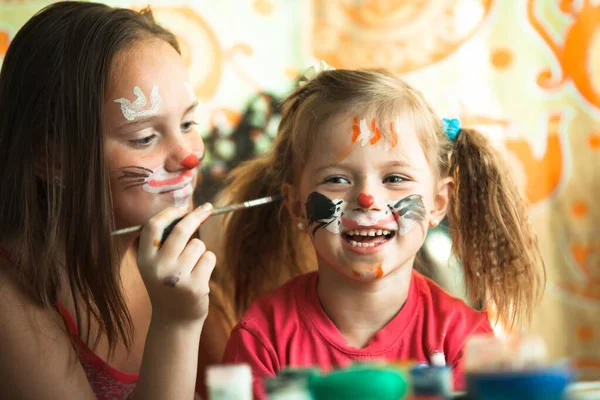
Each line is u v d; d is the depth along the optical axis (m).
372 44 3.23
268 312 1.64
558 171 3.20
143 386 1.38
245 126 3.14
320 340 1.58
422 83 3.21
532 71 3.21
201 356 1.82
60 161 1.49
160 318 1.39
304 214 1.65
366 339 1.60
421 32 3.22
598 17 3.19
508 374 0.92
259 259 1.92
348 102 1.59
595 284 3.13
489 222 1.76
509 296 1.76
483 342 0.99
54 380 1.45
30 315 1.47
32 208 1.53
